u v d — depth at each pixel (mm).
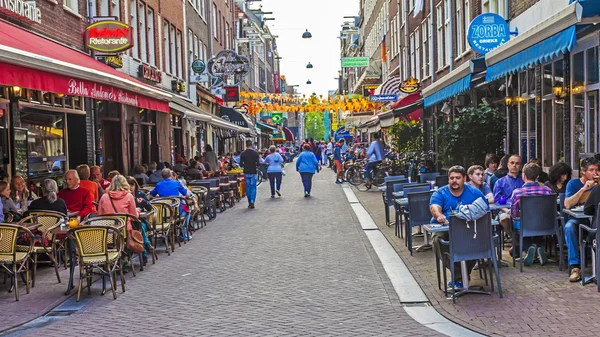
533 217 8766
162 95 14844
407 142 24250
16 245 8984
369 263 10086
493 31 14531
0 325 7121
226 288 8602
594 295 7305
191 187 15945
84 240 8344
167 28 28375
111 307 7820
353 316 7023
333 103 35469
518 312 6824
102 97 11156
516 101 16406
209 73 31500
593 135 11602
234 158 30344
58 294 8680
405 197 12281
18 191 11891
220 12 45812
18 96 13312
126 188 10102
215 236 13672
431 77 27422
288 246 11922
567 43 8445
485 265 7996
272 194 22703
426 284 8430
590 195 7855
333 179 33094
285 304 7637
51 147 15383
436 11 26797
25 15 13195
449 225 7426
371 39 57750
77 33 16781
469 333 6242
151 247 10844
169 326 6805
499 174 11586
